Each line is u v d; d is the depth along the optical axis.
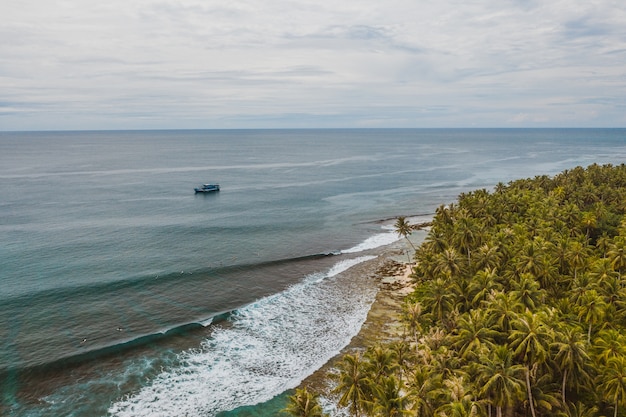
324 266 96.31
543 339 42.50
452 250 72.56
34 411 49.38
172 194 176.50
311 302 77.94
